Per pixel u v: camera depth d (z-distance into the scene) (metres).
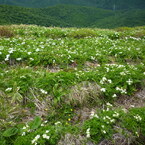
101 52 8.48
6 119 3.81
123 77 5.50
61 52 7.55
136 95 5.20
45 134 3.17
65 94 4.68
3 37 10.82
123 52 8.47
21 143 3.08
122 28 21.53
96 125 3.59
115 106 4.74
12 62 6.16
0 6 168.75
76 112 4.45
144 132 3.76
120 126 3.75
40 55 6.79
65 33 13.43
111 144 3.46
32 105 4.36
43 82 4.87
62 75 5.30
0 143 3.13
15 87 4.53
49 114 4.21
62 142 3.29
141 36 14.05
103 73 5.77
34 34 12.88
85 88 4.95
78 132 3.53
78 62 7.01
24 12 177.12
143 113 4.15
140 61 7.93
